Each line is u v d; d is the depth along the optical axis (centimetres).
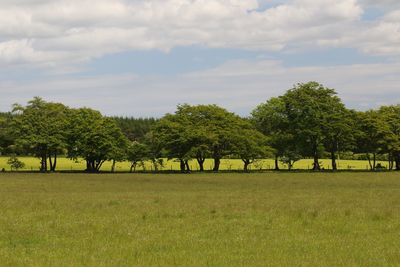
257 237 2150
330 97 11462
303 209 3170
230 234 2234
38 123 11175
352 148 11556
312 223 2558
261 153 11144
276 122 11912
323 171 10988
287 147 11650
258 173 10256
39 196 4447
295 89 11706
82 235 2217
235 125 11588
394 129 11569
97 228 2405
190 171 11181
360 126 11319
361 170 11300
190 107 12050
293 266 1591
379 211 3009
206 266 1595
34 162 14550
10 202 3747
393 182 7050
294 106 11394
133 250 1856
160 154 11469
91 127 11138
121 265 1611
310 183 6912
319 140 11206
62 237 2173
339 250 1844
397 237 2133
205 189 5741
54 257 1742
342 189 5534
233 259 1692
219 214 2944
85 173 10450
